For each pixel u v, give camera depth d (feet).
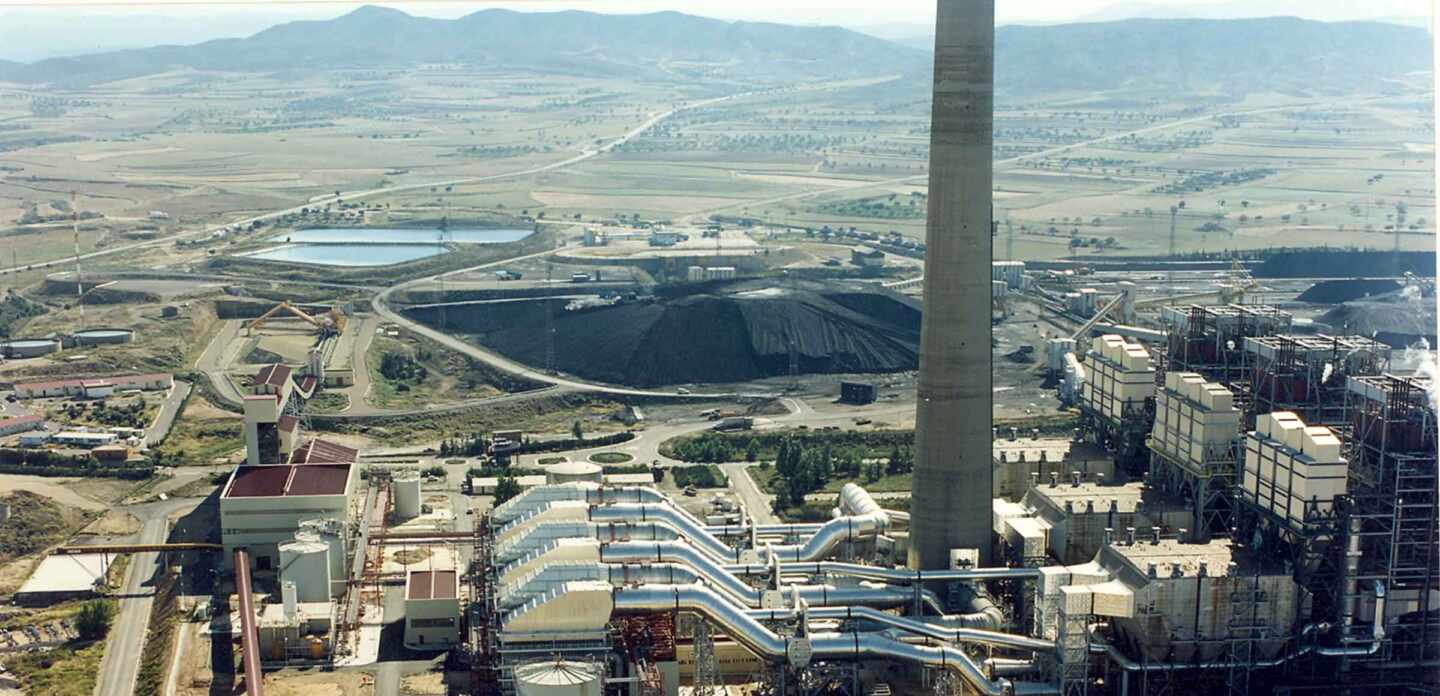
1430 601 504.84
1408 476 495.41
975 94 554.05
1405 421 499.51
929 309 570.87
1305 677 504.02
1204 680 502.38
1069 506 568.00
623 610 502.38
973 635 514.27
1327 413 558.15
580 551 530.68
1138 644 502.38
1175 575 496.23
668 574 516.32
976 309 567.59
